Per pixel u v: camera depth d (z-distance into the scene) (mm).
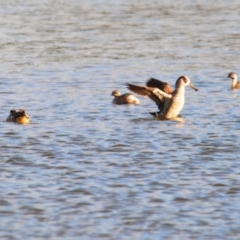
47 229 15352
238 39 41438
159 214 16109
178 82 24688
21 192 17250
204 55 36844
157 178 18266
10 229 15336
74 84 30203
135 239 14930
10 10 52531
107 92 28844
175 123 23875
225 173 18656
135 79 31406
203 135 22266
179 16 50188
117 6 54969
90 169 18938
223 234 15180
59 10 52719
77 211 16234
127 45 39469
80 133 22469
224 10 53438
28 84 30016
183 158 19875
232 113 25281
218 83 30641
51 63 34562
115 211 16250
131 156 20062
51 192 17266
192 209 16391
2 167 19031
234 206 16562
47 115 24875
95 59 35625
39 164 19312
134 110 25812
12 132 22438
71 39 41188
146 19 48656
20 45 39219
